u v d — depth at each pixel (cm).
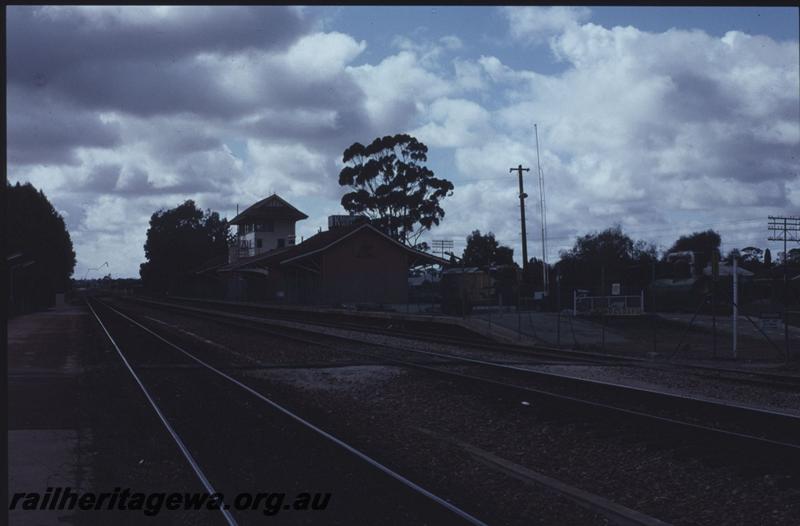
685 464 888
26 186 7194
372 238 5419
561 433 1090
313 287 5166
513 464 900
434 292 5259
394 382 1709
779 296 4241
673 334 3206
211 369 1952
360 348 2602
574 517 719
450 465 938
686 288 4450
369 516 704
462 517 670
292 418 1183
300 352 2484
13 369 1911
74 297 12381
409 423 1242
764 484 796
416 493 742
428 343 2841
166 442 1033
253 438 1068
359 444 1039
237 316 5156
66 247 8831
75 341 2952
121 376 1800
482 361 2105
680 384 1670
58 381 1689
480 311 4281
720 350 2544
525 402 1328
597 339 2992
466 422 1229
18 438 1042
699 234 8675
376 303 4947
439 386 1587
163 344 2831
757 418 1115
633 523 683
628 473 881
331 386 1716
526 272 5162
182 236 12825
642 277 5044
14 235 6044
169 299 10694
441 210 7269
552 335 3069
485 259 8631
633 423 1098
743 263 5716
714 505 751
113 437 1065
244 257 8900
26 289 5941
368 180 7206
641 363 2111
